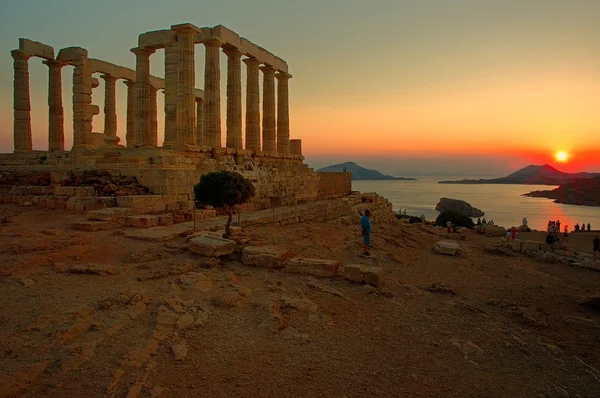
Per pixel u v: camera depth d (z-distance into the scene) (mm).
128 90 39500
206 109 29016
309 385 7492
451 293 14555
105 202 20406
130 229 17594
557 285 18062
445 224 61688
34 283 10758
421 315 11859
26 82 33844
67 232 16641
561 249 29531
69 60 33719
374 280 13562
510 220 107062
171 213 20406
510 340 10633
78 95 31062
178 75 27359
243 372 7664
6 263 11719
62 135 35250
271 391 7188
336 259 18062
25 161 32000
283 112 39750
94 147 30609
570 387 8430
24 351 7367
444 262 21391
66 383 6691
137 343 8070
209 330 9070
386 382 7941
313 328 9812
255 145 34375
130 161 23766
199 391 6961
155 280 11695
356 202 38938
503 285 17219
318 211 28594
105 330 8367
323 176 40406
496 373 8812
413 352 9414
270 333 9234
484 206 167750
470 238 39375
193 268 13023
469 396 7754
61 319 8523
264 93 37250
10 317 8633
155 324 8828
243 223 20250
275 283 12422
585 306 14391
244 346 8602
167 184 22078
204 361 7867
